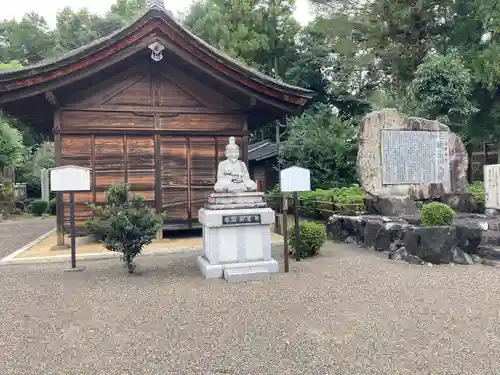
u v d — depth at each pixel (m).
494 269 7.34
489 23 17.70
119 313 5.23
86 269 7.88
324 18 22.64
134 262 8.45
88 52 9.26
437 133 11.42
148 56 10.44
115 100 10.52
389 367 3.66
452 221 8.44
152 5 9.58
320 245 8.76
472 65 17.67
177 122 10.95
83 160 10.30
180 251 9.49
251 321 4.84
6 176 23.09
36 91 9.24
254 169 26.48
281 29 28.17
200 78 10.90
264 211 7.29
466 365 3.67
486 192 10.34
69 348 4.20
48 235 13.05
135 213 7.21
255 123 13.89
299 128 20.62
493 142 20.97
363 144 11.11
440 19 20.45
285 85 10.62
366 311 5.16
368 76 24.69
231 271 6.87
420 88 16.00
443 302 5.46
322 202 14.86
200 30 25.14
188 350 4.07
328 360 3.81
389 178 11.06
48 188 24.58
